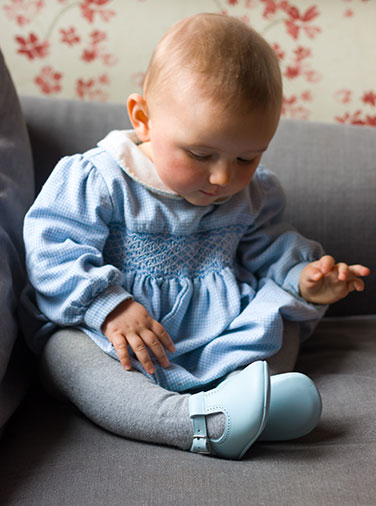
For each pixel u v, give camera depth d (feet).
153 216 3.06
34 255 2.91
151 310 3.04
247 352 2.95
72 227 2.97
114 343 2.68
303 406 2.40
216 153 2.72
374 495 2.01
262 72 2.67
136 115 3.01
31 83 5.12
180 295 3.07
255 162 2.88
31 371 3.12
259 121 2.64
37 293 2.97
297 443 2.45
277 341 3.01
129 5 5.10
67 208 2.98
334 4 5.35
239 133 2.63
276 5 5.29
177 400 2.45
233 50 2.67
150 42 5.16
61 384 2.67
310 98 5.48
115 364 2.64
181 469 2.19
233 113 2.59
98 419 2.52
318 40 5.40
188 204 3.14
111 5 5.08
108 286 2.81
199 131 2.63
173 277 3.11
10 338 2.72
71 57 5.12
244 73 2.62
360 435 2.44
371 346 3.52
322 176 4.21
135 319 2.76
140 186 3.09
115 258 3.11
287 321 3.32
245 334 2.98
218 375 2.87
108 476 2.14
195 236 3.21
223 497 1.99
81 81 5.16
